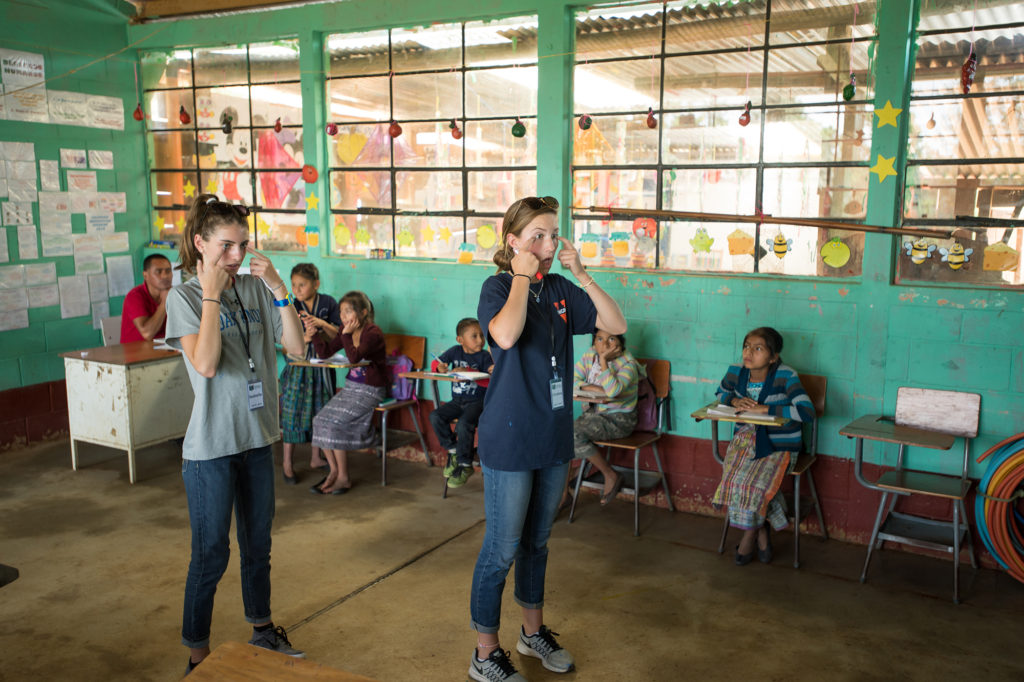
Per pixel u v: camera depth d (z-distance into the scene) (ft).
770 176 13.21
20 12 16.92
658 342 14.10
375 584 11.23
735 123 13.39
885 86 11.90
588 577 11.49
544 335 8.25
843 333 12.59
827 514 12.99
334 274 17.47
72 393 15.83
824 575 11.61
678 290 13.80
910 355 12.14
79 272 18.56
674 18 13.65
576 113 14.71
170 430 15.99
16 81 16.94
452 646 9.60
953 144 11.85
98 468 16.34
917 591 11.10
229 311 8.32
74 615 10.32
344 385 15.96
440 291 16.24
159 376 15.66
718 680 8.92
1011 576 11.54
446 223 16.34
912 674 9.04
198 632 8.40
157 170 19.94
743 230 13.47
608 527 13.41
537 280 8.42
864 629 10.04
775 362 12.42
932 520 11.83
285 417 15.44
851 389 12.64
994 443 11.66
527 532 8.89
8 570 5.78
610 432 13.24
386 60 16.51
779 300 13.01
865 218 12.52
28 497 14.64
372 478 15.89
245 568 8.80
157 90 19.51
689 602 10.75
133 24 19.02
